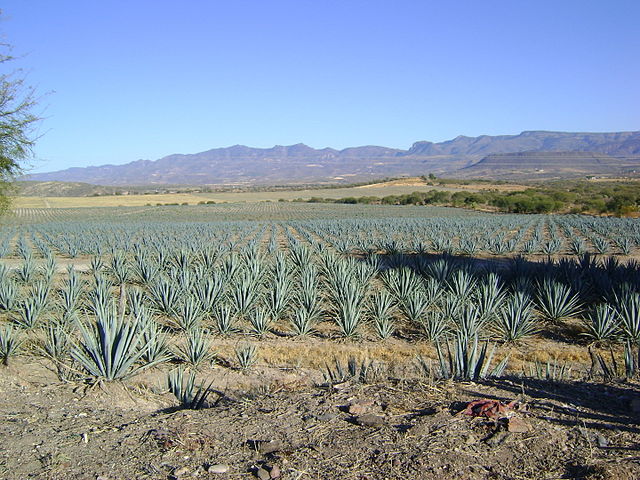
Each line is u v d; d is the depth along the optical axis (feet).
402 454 13.89
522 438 14.53
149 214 286.87
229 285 47.73
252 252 68.13
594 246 100.68
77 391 22.38
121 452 15.10
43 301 40.50
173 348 30.66
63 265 80.94
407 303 40.55
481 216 225.76
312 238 112.78
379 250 98.73
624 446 14.15
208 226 170.71
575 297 41.24
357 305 38.91
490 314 38.22
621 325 36.11
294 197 503.61
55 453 15.11
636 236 107.14
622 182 629.10
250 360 29.94
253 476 13.28
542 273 49.83
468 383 20.12
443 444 14.29
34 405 20.58
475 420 15.78
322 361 31.48
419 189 549.54
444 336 36.06
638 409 16.98
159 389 23.54
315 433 15.62
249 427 16.49
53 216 274.16
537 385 20.04
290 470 13.37
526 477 12.76
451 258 65.77
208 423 17.10
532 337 37.14
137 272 58.80
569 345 35.40
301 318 36.55
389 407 17.47
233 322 39.14
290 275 51.98
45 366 26.40
